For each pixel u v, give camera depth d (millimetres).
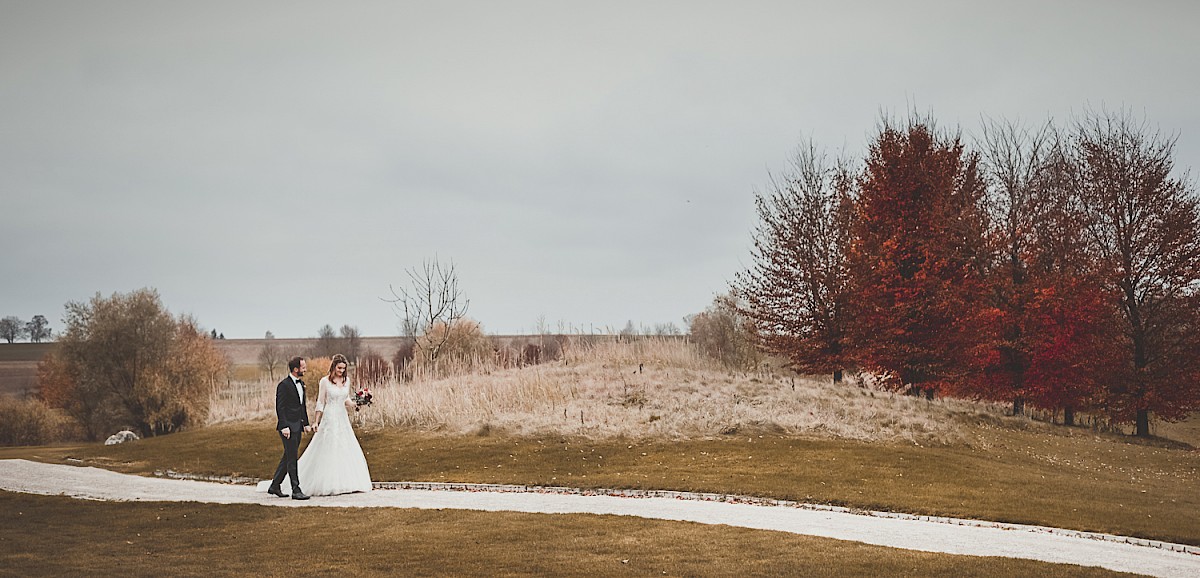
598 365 29203
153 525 11336
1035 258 35656
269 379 34500
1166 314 32469
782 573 8836
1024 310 34594
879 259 32656
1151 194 33156
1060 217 35594
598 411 23594
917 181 33531
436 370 31891
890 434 22219
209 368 47156
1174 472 21516
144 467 19844
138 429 45469
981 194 37469
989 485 16516
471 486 16625
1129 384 32469
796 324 34938
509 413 23984
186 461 20516
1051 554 10320
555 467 18547
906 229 33094
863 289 33156
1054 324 33188
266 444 22375
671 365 29266
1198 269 31781
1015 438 24312
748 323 36875
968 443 21922
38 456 21906
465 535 10664
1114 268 32969
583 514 12375
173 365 45406
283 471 14375
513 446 20891
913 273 33031
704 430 22141
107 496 13938
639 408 23922
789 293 35031
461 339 35625
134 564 8938
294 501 13594
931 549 10398
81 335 44875
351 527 11219
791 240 35344
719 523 11875
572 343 31875
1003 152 40188
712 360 31062
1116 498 15773
